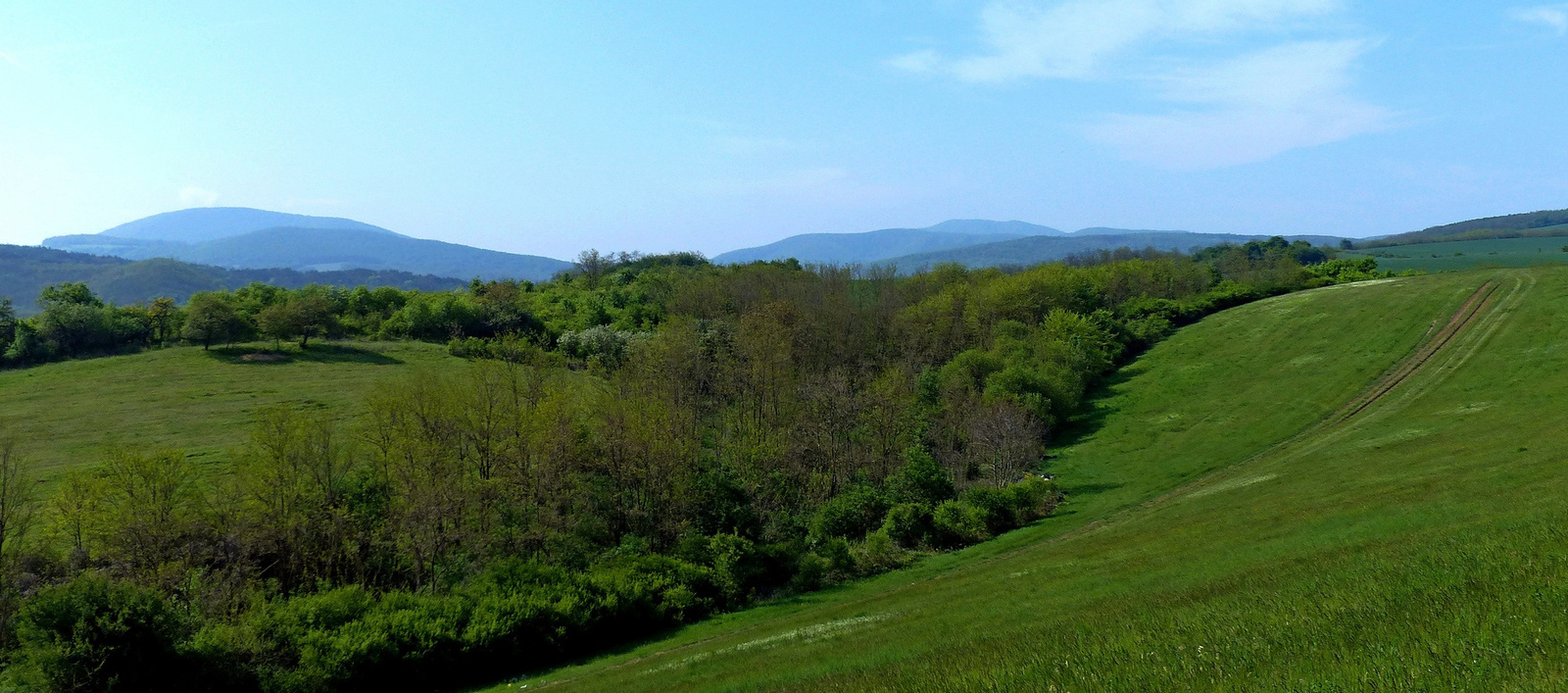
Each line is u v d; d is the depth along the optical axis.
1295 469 44.38
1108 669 12.51
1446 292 89.06
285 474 40.19
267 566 38.88
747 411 67.06
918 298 112.81
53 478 52.19
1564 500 19.30
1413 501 26.00
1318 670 10.23
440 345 104.88
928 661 17.23
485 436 47.78
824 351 86.69
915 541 44.91
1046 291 106.00
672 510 45.03
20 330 88.88
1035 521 47.88
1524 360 62.44
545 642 30.75
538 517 43.47
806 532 47.22
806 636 26.31
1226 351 90.50
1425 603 12.32
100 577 25.88
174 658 25.22
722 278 114.19
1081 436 72.50
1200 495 44.00
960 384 71.69
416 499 40.75
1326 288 107.81
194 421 68.31
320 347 98.12
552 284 159.12
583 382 64.94
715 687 20.75
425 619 29.17
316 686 26.41
